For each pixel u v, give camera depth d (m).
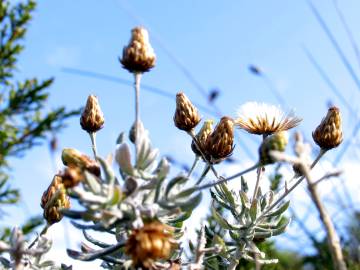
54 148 0.28
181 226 0.17
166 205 0.14
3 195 0.51
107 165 0.13
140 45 0.15
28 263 0.15
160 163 0.14
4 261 0.15
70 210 0.13
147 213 0.13
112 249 0.14
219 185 0.18
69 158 0.14
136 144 0.14
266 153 0.14
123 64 0.15
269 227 0.18
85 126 0.19
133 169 0.14
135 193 0.13
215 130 0.18
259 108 0.19
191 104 0.20
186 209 0.13
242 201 0.18
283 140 0.14
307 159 0.12
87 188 0.13
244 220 0.17
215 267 0.18
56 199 0.17
